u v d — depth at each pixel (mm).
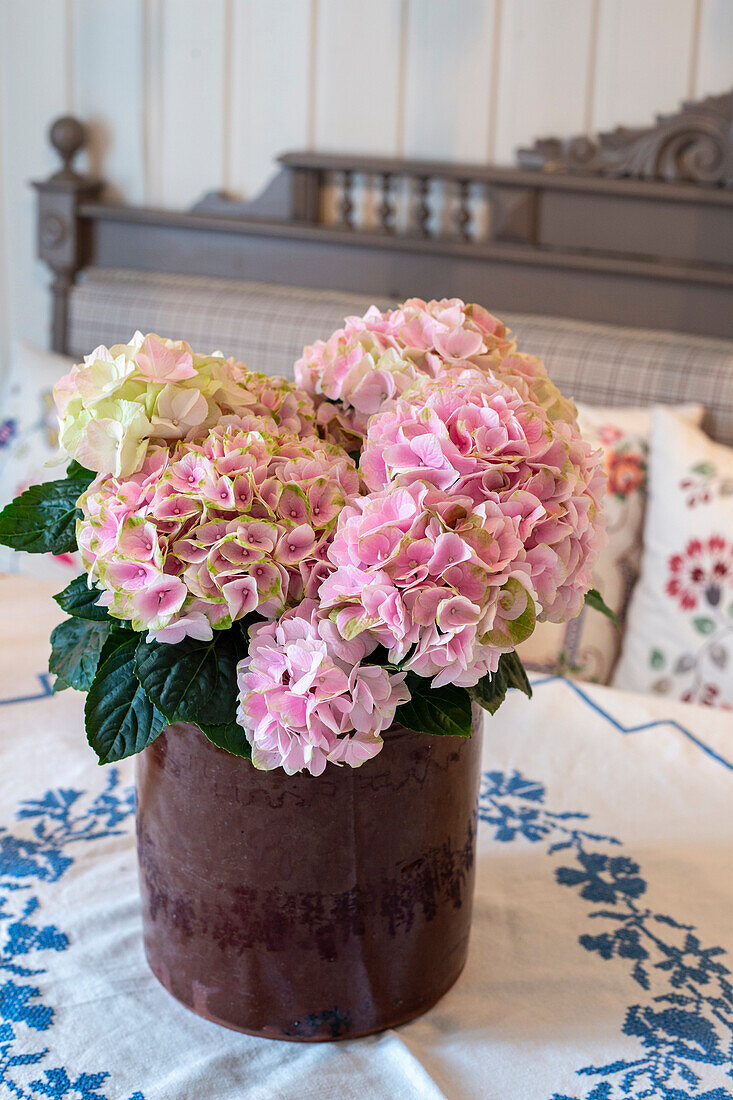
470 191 1752
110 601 478
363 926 550
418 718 505
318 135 1838
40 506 549
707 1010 615
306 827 525
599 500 561
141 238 1919
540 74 1675
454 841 579
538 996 623
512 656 565
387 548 474
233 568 466
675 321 1618
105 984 616
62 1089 534
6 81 1995
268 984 559
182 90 1895
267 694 478
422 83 1750
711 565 1347
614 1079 557
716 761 889
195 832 543
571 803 827
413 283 1755
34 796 802
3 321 2133
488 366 588
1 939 648
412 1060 555
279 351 1710
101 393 500
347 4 1757
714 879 742
